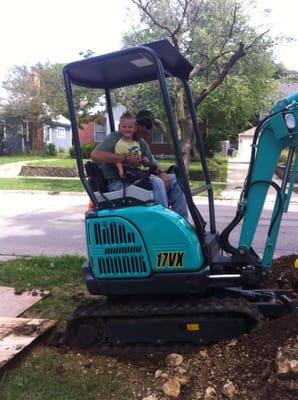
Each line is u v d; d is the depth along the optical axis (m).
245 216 4.33
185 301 4.23
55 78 38.09
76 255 7.35
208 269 4.10
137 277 4.07
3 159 32.78
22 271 6.48
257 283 4.40
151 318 4.12
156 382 3.60
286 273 5.65
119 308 4.20
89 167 4.30
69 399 3.42
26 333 4.36
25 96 37.00
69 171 24.11
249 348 3.70
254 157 4.27
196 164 23.02
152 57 3.90
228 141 47.16
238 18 13.63
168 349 4.08
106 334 4.18
